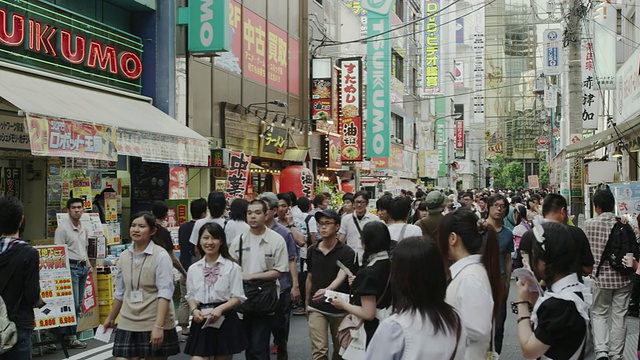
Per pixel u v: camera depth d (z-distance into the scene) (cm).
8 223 566
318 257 692
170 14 1520
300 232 1095
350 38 3381
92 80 1325
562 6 1916
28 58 1140
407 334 310
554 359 367
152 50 1517
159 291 604
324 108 2425
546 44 2736
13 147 1119
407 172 4500
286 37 2272
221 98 1778
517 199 1622
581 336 367
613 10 2059
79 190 1150
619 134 1574
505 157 9869
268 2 2120
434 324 312
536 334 368
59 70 1223
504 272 770
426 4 4612
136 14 1521
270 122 2095
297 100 2373
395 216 745
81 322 920
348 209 1184
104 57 1356
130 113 1300
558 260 377
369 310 528
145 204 1473
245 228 848
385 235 543
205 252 612
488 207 778
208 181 1670
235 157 1563
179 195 1501
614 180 1652
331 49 2853
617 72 2042
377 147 3100
